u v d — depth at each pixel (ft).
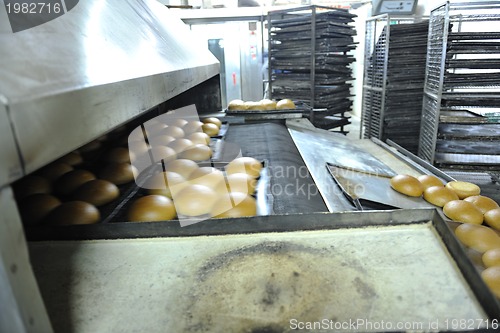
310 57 14.14
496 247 2.93
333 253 2.42
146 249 2.54
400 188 4.55
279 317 1.93
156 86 2.81
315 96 14.48
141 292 2.15
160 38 4.49
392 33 13.71
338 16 14.08
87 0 3.09
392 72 13.99
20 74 1.36
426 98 12.22
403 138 14.51
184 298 2.09
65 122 1.45
